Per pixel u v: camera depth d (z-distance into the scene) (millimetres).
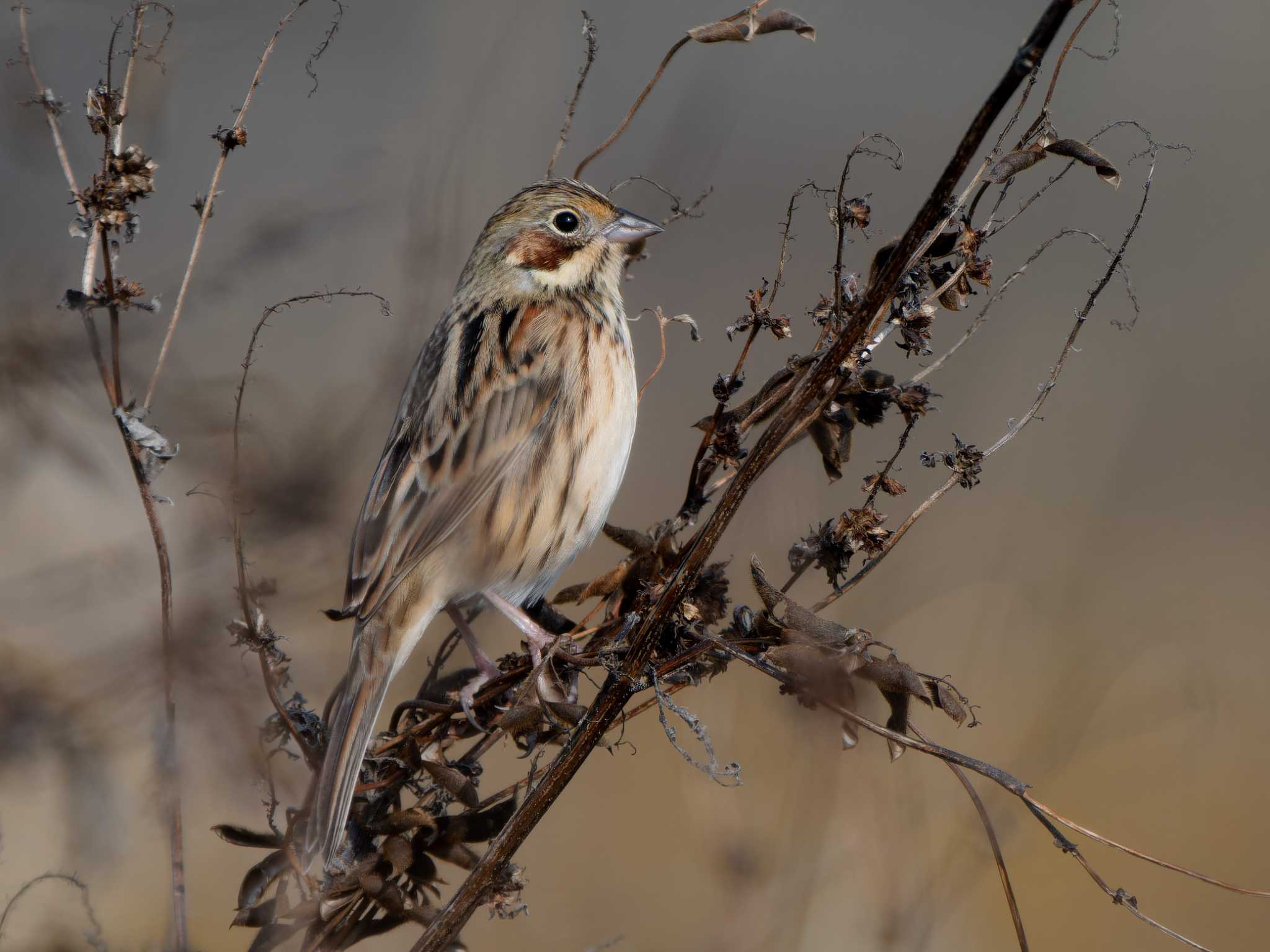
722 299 25219
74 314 10344
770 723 10195
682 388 24688
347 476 9445
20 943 7383
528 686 6375
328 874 6195
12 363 10188
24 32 6637
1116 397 27219
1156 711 12805
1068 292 30250
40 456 10211
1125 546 23031
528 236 9727
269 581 6430
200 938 11328
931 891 9961
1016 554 18625
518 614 8883
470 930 12695
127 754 7641
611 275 9922
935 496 6461
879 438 22422
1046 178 31344
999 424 23000
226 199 12016
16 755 7531
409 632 8781
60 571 9234
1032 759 11891
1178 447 26797
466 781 6309
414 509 8891
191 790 6258
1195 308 31172
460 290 10008
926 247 6141
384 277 12195
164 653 6125
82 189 6238
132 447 6082
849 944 9742
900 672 5762
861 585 14430
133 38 6367
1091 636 16203
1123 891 5234
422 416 9211
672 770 14703
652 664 5785
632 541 6898
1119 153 35062
